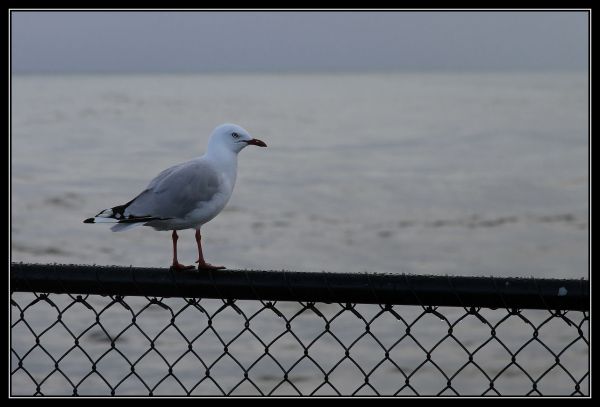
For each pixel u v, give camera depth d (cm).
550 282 304
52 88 18950
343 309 326
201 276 323
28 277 333
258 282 320
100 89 18450
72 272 330
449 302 310
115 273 328
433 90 18500
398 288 311
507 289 304
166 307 345
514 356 358
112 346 373
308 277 317
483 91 17350
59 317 350
